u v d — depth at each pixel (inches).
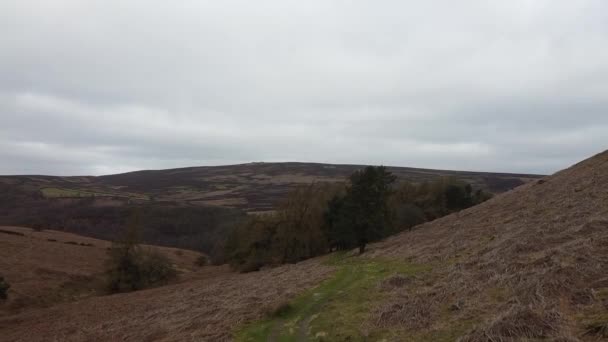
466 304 465.1
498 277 521.0
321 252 2338.8
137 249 2331.4
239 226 2775.6
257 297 826.2
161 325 797.9
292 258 2278.5
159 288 1984.5
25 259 2450.8
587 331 318.3
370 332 465.7
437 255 900.0
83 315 1359.5
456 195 2635.3
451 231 1374.3
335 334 490.3
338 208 2106.3
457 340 370.9
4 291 1705.2
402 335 433.1
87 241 3442.4
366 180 1577.3
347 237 1608.0
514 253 629.0
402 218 2234.3
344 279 855.7
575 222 748.6
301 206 2321.6
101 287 2289.6
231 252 2694.4
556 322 344.2
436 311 474.9
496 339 342.6
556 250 540.7
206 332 628.7
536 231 767.1
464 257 775.7
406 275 715.4
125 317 1141.1
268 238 2370.8
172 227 4389.8
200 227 4416.8
